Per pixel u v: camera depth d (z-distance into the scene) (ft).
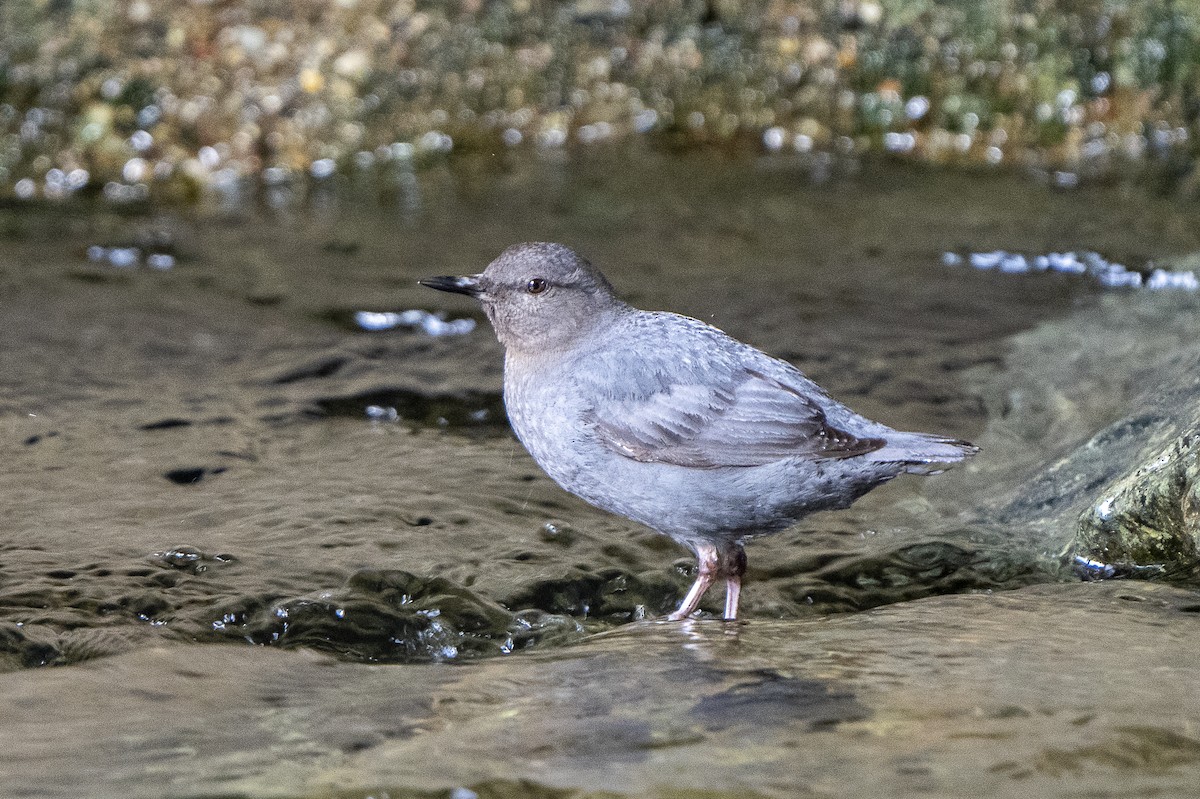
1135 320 40.78
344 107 54.39
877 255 47.11
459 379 39.11
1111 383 36.32
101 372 38.24
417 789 17.76
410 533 29.76
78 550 28.12
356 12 54.65
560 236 48.93
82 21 52.75
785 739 19.02
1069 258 46.06
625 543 30.35
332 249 48.03
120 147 52.75
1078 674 21.21
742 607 28.12
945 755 18.31
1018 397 36.73
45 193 52.29
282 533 29.35
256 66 53.78
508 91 56.08
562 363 28.68
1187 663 21.71
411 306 43.52
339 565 28.04
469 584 27.91
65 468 32.48
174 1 53.42
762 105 56.59
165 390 37.37
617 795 17.40
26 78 52.29
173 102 53.11
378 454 34.22
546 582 28.30
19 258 46.55
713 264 46.50
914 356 39.60
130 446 33.88
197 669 23.06
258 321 42.32
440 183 53.93
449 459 34.01
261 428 35.45
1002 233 48.55
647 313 29.63
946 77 56.13
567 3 56.18
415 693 21.83
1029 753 18.30
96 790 18.02
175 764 18.89
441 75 55.36
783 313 42.65
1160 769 17.80
